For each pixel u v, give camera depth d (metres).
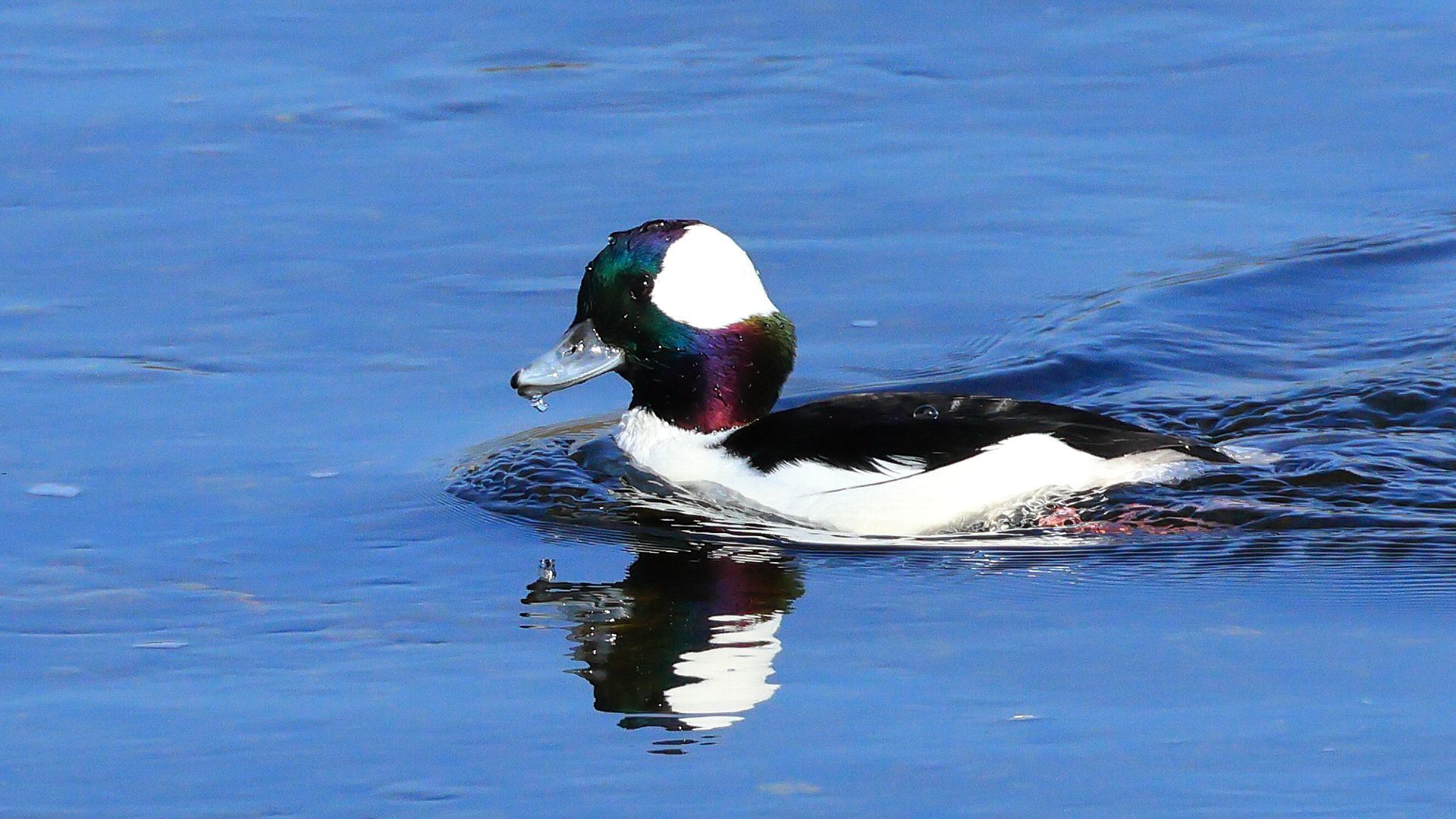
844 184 18.53
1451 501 12.23
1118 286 16.38
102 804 8.86
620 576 11.37
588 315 13.16
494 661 10.23
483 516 12.32
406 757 9.20
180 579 11.33
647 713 9.58
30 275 16.47
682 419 13.02
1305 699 9.58
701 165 18.98
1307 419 13.83
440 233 17.45
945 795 8.77
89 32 22.70
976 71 21.45
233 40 22.52
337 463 13.16
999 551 11.70
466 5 23.80
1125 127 19.83
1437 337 15.29
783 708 9.60
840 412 12.76
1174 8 23.17
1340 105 20.20
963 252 17.06
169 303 15.94
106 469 12.95
